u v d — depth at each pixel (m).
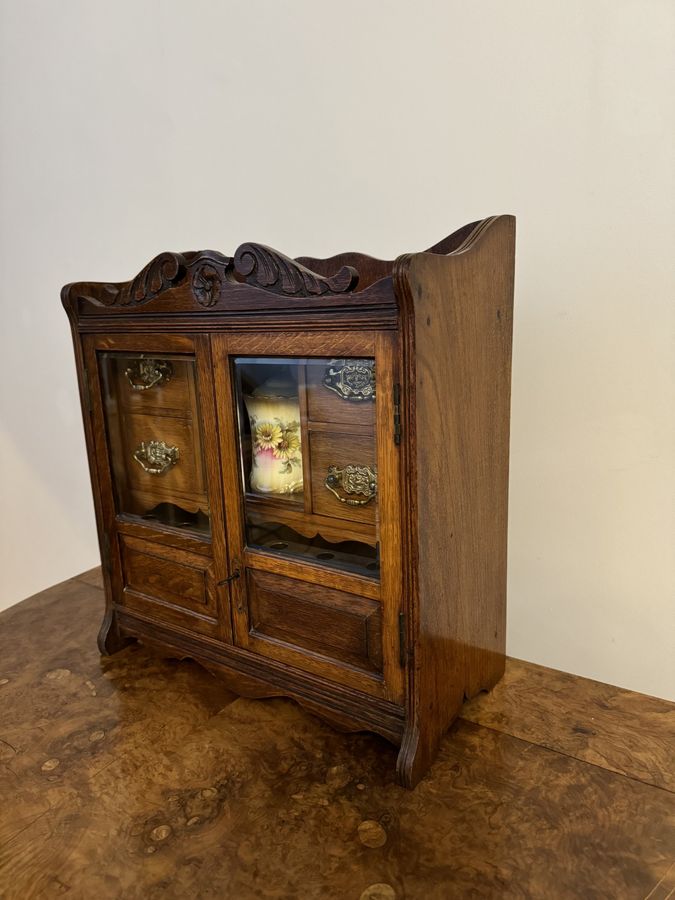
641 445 1.10
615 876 0.70
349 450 0.87
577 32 1.01
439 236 1.22
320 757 0.91
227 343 0.93
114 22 1.54
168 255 0.96
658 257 1.02
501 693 1.05
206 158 1.49
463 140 1.15
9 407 2.13
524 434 1.21
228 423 0.96
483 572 0.99
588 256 1.08
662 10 0.94
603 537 1.18
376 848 0.75
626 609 1.19
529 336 1.16
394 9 1.17
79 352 1.13
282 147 1.37
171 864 0.73
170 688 1.09
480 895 0.68
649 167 1.00
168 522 1.12
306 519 0.94
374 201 1.28
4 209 1.94
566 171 1.07
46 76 1.71
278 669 1.01
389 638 0.86
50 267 1.89
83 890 0.70
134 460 1.15
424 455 0.79
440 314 0.78
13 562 2.32
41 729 0.98
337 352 0.82
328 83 1.28
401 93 1.20
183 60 1.46
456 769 0.87
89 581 1.53
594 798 0.81
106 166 1.67
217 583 1.05
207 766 0.89
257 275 0.87
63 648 1.23
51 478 2.10
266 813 0.81
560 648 1.27
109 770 0.89
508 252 0.95
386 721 0.90
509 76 1.08
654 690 1.19
